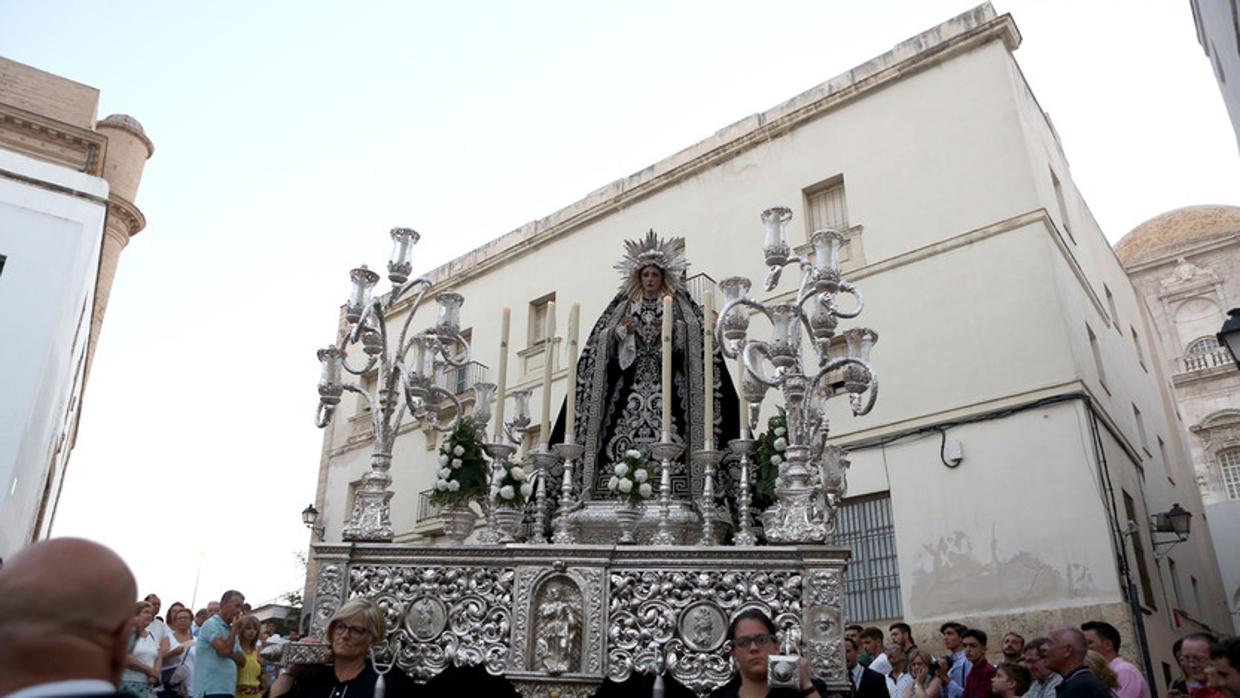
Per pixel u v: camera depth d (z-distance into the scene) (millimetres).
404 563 5004
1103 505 10820
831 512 5598
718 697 3918
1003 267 12555
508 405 15797
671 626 4629
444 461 6055
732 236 15414
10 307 9094
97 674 1482
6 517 9094
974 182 13211
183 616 7859
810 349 13766
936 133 13844
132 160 21984
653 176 16891
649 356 6711
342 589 4949
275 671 8195
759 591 4633
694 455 5574
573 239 17688
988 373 12164
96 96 19094
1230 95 7934
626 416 6488
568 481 5523
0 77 18109
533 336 17500
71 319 10070
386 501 5309
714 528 5465
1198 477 27234
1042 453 11430
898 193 13859
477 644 4781
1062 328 11836
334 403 5641
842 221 14492
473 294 18938
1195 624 14625
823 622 4434
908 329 13023
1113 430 12680
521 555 4863
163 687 7379
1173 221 31094
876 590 12211
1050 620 10688
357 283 5789
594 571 4773
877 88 14734
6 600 1453
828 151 14898
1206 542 19562
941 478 12062
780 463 5797
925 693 7328
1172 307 29797
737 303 5691
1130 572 10914
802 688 3635
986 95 13570
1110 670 5070
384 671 4664
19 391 8891
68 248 9617
